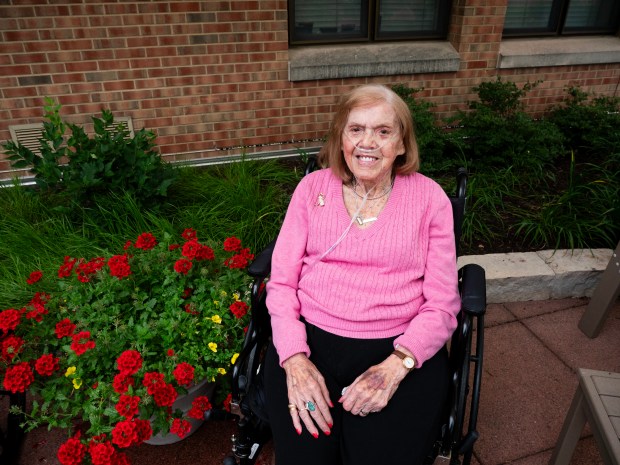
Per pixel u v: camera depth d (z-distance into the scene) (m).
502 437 2.11
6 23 3.32
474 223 3.31
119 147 3.05
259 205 3.30
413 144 1.71
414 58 4.19
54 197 3.32
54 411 1.86
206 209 3.25
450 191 3.58
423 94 4.39
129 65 3.65
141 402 1.71
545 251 3.04
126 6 3.46
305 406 1.48
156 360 1.89
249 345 1.67
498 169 3.96
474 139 4.05
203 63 3.79
